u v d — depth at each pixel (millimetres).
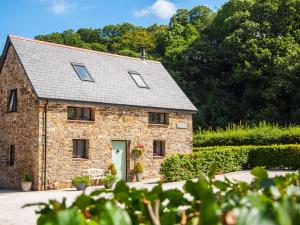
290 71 36312
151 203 1872
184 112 25125
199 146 28969
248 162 24375
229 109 40969
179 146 24797
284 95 38219
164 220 1765
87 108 21109
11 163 21172
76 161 20203
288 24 41625
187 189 2049
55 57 21906
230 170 22625
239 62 41781
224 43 42688
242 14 43719
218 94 42531
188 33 50500
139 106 22594
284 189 1989
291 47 39344
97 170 20750
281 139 25969
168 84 26281
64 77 20922
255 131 27406
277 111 37562
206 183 2018
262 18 42656
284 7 41844
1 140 21656
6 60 21656
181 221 1814
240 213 1194
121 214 1438
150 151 23297
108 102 21266
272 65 38969
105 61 24344
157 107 23453
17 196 16656
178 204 2113
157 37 50281
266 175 2365
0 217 11352
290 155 23125
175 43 47906
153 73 26422
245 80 40625
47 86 19672
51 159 19328
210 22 50188
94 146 20953
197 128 40281
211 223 1211
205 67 44062
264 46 40094
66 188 19672
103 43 47844
